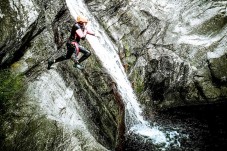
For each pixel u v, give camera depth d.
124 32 12.27
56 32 8.91
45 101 7.18
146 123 10.35
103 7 12.58
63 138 6.39
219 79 11.27
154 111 11.21
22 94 7.22
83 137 6.50
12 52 7.54
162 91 11.61
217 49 11.60
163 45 12.23
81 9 11.41
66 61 8.52
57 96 7.46
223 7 12.26
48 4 8.64
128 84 11.20
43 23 8.19
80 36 7.10
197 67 11.56
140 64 11.91
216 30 12.12
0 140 6.42
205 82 11.36
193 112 10.84
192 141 9.01
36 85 7.42
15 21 7.09
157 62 11.88
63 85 7.84
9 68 7.74
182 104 11.46
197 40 12.04
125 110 9.57
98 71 9.25
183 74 11.58
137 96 11.36
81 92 8.19
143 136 9.35
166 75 11.69
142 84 11.66
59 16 9.20
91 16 11.87
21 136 6.47
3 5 6.94
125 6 12.59
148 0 12.94
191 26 12.43
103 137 7.78
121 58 11.92
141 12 12.65
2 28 6.82
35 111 6.88
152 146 8.83
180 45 12.02
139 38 12.37
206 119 10.24
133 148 8.77
